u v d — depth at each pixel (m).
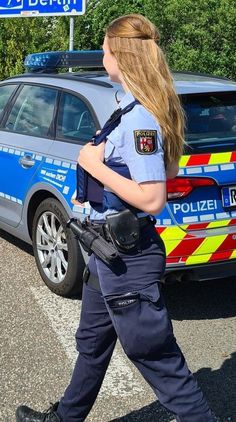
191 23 9.26
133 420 3.06
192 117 4.02
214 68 9.37
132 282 2.34
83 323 2.65
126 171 2.26
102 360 2.69
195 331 4.05
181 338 3.94
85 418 2.86
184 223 3.80
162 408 3.16
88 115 4.29
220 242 3.88
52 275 4.55
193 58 9.18
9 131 5.18
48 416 2.80
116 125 2.28
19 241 5.76
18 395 3.26
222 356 3.72
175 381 2.39
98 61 5.38
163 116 2.24
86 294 2.60
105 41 2.36
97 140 2.34
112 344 2.68
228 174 3.92
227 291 4.72
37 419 2.81
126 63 2.26
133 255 2.33
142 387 3.36
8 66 11.86
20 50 11.73
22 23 11.63
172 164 2.39
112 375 3.47
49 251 4.59
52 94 4.79
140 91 2.24
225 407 3.19
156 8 9.57
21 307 4.32
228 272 4.03
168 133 2.26
